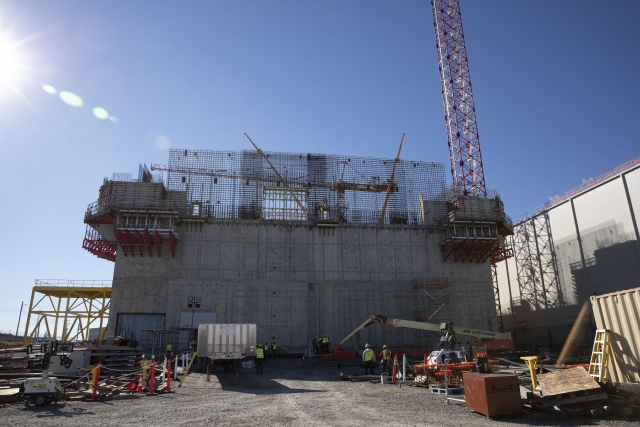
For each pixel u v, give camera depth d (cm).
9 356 3544
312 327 5094
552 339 5547
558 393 1373
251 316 5028
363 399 1867
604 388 1466
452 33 7731
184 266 5062
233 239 5234
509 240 6644
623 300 1616
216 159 5884
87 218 5153
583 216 5059
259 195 5597
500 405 1377
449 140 7281
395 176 6075
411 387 2275
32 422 1373
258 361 3059
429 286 5197
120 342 4072
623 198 4462
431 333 5153
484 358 1784
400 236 5556
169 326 4862
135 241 4934
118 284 4944
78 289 6169
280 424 1319
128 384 2139
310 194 5741
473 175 7038
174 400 1855
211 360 2922
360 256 5403
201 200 5431
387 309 5266
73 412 1555
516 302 6431
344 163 6109
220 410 1588
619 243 4512
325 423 1331
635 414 1356
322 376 3008
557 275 5525
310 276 5256
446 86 7500
